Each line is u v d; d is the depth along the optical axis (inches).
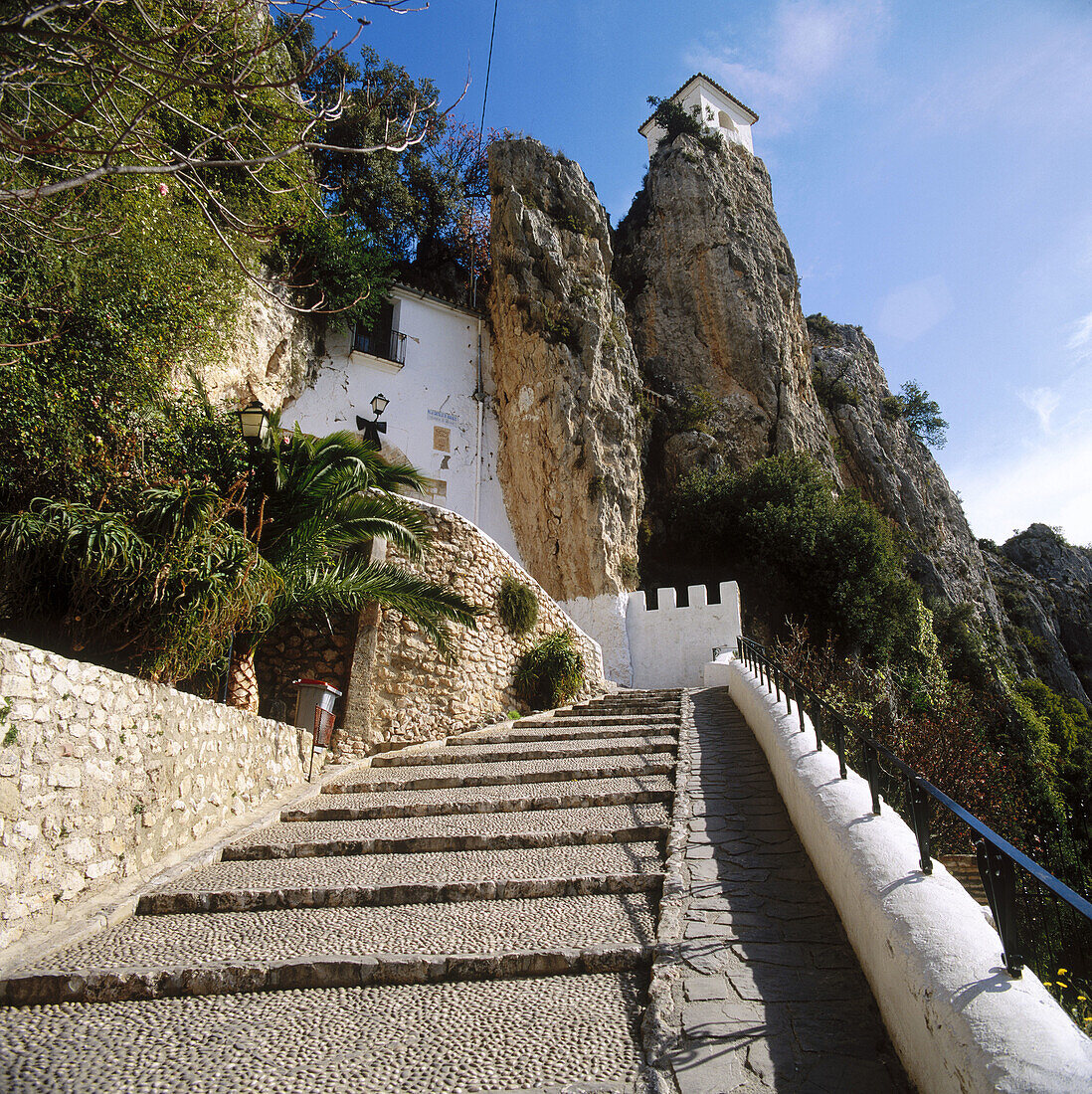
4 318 233.3
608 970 143.2
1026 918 157.1
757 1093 102.0
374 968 144.9
